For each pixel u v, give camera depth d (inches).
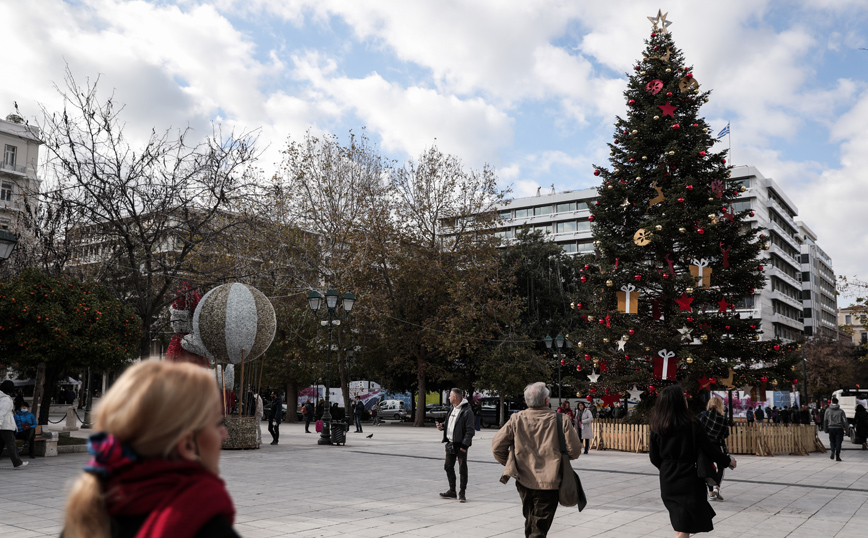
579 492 227.1
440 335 1406.3
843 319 4655.5
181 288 830.5
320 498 385.7
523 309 1563.7
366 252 1359.5
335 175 1477.6
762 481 507.8
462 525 309.6
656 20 837.2
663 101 789.2
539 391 238.4
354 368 1637.6
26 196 863.7
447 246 1476.4
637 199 791.7
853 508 382.6
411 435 1099.9
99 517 58.7
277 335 1504.7
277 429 816.9
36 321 595.8
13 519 307.3
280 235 1052.5
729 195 790.5
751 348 772.0
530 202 3501.5
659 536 295.9
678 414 232.8
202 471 62.2
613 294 786.8
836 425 696.4
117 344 644.1
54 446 601.9
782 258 3211.1
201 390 62.9
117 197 775.1
